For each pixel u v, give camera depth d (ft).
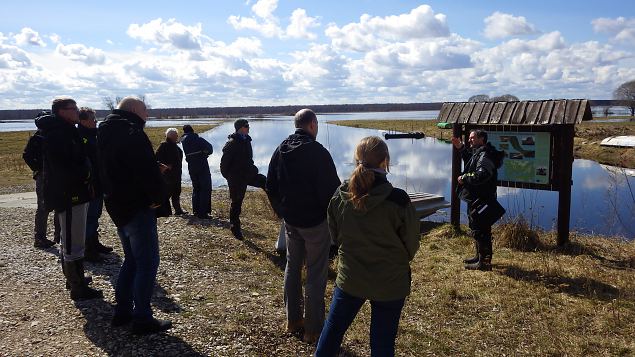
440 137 161.89
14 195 47.73
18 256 22.48
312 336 14.61
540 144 26.37
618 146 107.24
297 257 15.15
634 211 41.01
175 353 13.34
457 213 30.17
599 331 15.96
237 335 14.79
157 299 17.40
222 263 23.07
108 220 31.27
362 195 10.73
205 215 33.83
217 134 189.47
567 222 26.25
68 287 17.85
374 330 11.12
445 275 22.07
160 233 27.91
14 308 16.06
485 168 21.70
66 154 15.67
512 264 23.50
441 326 16.46
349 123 307.78
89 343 13.73
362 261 10.96
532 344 15.12
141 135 13.42
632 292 19.17
